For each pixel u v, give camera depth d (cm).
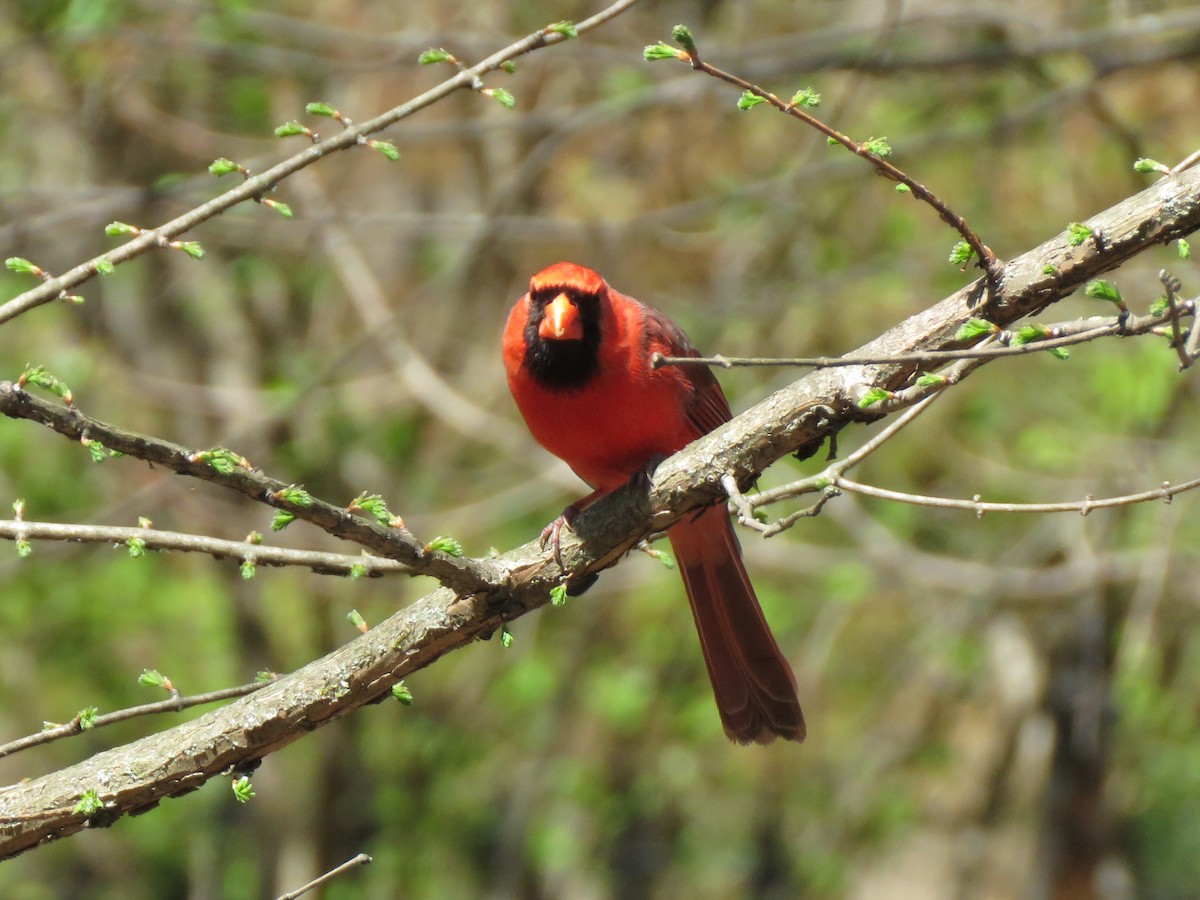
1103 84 1153
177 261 1423
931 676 1428
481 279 1422
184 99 1286
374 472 1441
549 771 1468
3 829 448
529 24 1270
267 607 1434
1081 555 1234
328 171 1330
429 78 1291
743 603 644
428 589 1364
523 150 1330
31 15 1152
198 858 1484
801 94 405
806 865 1441
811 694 1375
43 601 1405
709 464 474
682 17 1306
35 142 1375
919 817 1422
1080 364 1262
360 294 1243
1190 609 1284
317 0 1304
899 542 1304
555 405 577
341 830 1415
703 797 1538
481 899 1487
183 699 445
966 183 1298
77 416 382
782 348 1338
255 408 1348
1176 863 1439
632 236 1189
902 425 425
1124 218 432
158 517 1288
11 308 422
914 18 1138
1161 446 1207
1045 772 1362
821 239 1309
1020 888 1351
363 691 467
